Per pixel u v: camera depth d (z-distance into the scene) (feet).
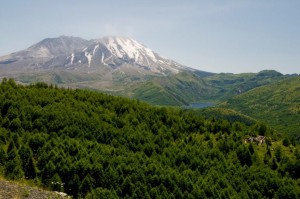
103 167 217.56
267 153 335.26
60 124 284.00
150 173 225.76
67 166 196.75
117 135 305.12
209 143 345.72
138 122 361.92
